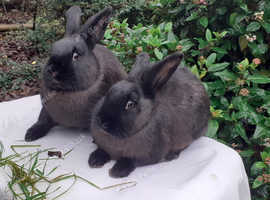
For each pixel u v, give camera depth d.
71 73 0.76
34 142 0.88
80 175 0.77
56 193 0.73
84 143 0.88
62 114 0.85
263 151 1.10
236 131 1.12
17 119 0.98
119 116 0.70
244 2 1.24
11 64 1.92
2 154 0.83
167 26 1.25
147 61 0.80
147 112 0.74
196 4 1.24
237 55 1.30
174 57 0.71
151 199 0.71
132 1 1.86
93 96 0.83
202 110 0.85
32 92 1.76
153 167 0.81
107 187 0.74
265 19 1.20
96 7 1.89
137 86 0.74
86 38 0.81
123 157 0.79
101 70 0.84
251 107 1.11
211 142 0.91
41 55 2.05
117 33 1.28
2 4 2.95
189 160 0.83
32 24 2.49
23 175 0.75
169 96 0.80
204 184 0.75
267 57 1.28
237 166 0.84
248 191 0.89
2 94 1.73
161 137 0.78
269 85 1.29
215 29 1.29
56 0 1.96
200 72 1.16
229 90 1.16
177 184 0.75
